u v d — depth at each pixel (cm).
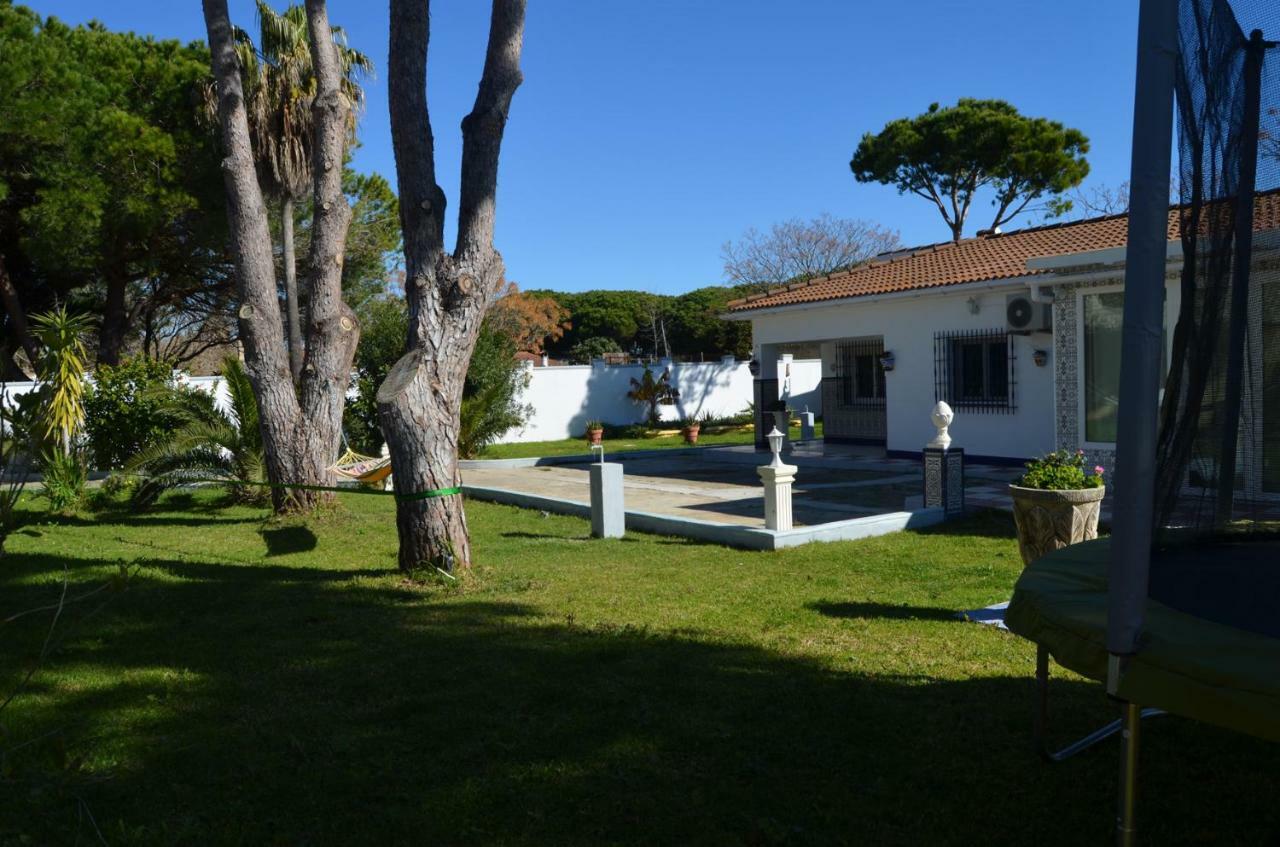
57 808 371
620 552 925
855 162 3856
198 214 2291
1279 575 320
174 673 546
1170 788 373
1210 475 323
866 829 344
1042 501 641
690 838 340
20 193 2158
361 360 2097
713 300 5159
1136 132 244
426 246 783
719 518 1130
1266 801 360
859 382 2130
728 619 646
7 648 602
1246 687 239
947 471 1039
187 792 385
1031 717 447
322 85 1228
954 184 3597
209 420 1437
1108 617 267
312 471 1223
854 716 453
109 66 2222
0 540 425
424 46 778
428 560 792
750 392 3147
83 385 1537
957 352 1680
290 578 834
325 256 1234
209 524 1206
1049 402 1515
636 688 500
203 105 2147
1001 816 352
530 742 430
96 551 985
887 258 2255
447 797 376
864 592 718
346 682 526
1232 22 302
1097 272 1204
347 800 376
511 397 2353
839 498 1295
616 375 2927
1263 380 319
